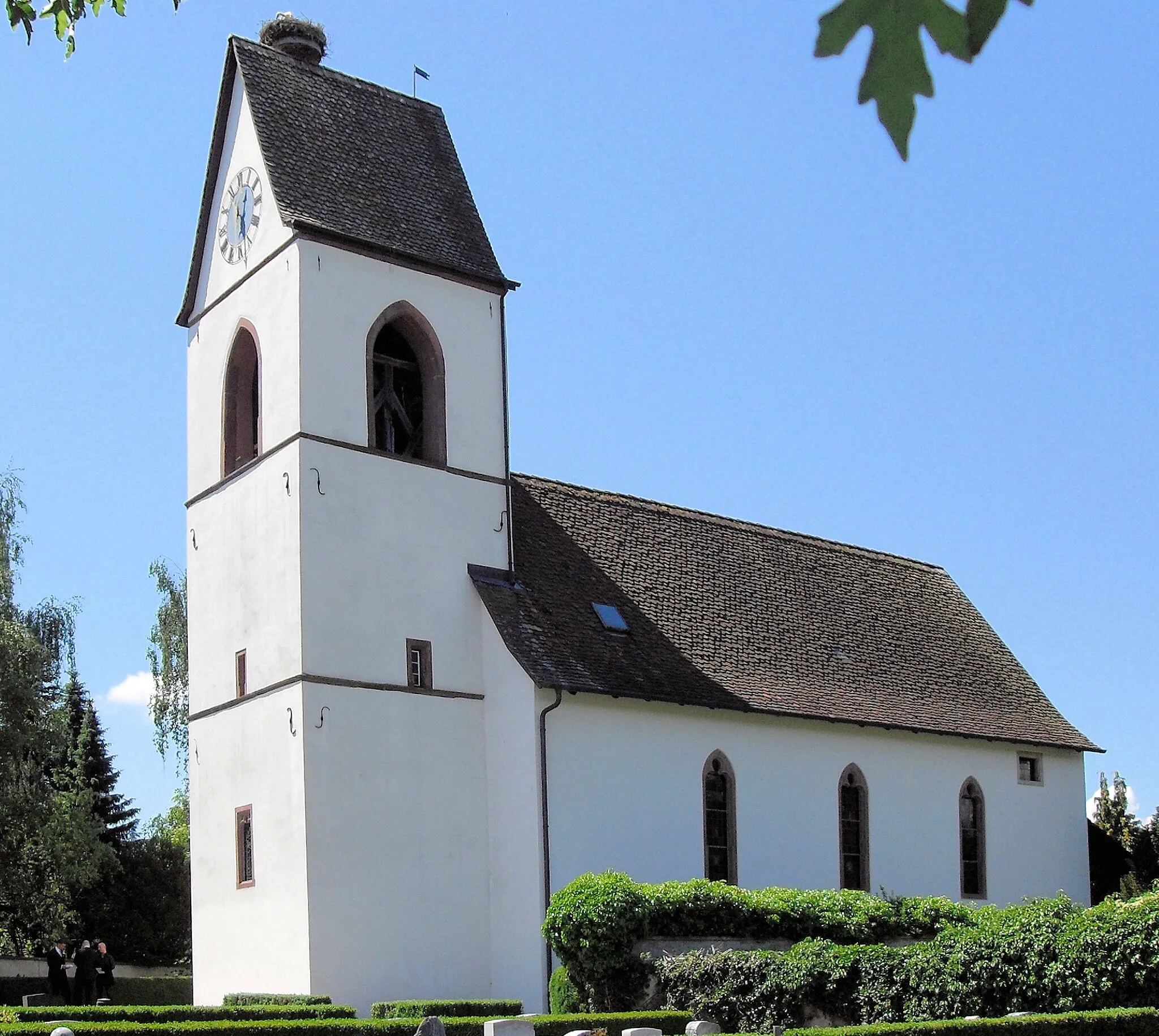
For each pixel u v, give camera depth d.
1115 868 52.09
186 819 92.31
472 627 38.00
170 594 65.88
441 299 39.56
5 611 53.22
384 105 41.50
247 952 35.31
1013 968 26.44
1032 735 49.09
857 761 43.59
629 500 47.72
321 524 35.69
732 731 40.38
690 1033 26.27
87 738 71.12
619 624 40.56
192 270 40.84
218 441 39.16
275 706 35.38
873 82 4.98
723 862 39.41
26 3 9.88
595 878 32.25
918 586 55.28
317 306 36.75
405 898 35.00
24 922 59.19
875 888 43.03
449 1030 26.81
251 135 38.94
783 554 50.88
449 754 36.59
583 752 36.72
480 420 39.75
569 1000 32.31
